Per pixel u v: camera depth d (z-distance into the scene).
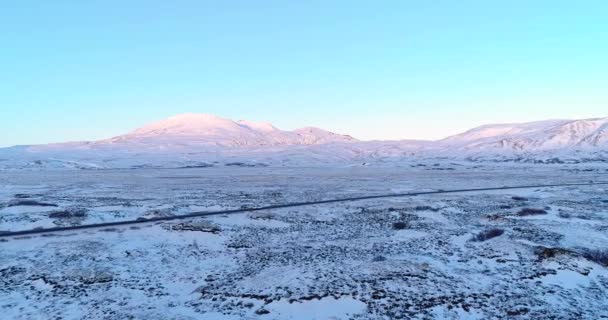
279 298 19.00
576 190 65.94
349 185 80.25
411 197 57.28
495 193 62.28
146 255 26.98
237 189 71.56
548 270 22.75
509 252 26.48
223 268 24.33
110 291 20.30
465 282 21.16
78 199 54.19
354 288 20.14
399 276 21.88
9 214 40.62
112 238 30.88
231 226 36.31
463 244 29.45
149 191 66.94
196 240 31.11
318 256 26.36
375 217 40.91
